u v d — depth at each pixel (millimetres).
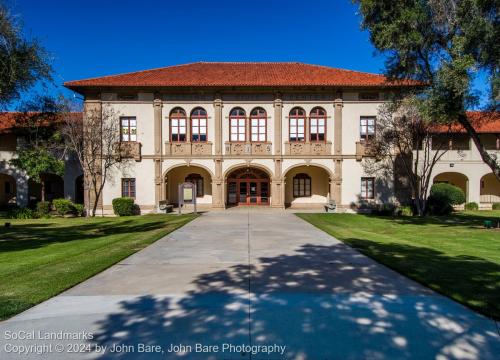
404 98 18375
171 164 24594
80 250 10266
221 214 21578
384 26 13914
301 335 4430
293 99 24656
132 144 24281
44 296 5820
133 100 24406
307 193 27234
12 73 14211
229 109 24688
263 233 13391
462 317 5004
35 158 23141
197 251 9867
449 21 13156
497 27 11969
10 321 4879
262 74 26641
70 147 23281
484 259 8781
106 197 24344
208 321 4848
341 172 24500
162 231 13805
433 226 16484
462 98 12820
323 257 9031
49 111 24438
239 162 24688
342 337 4383
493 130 25812
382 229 15461
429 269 7578
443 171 26484
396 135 21672
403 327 4672
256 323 4781
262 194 27438
